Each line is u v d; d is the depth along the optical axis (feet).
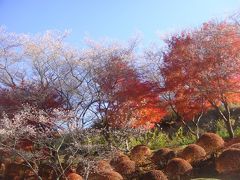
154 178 49.83
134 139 72.79
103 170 53.78
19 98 66.59
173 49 62.44
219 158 50.11
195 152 54.70
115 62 70.03
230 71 57.93
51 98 68.08
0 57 72.59
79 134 57.36
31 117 58.54
